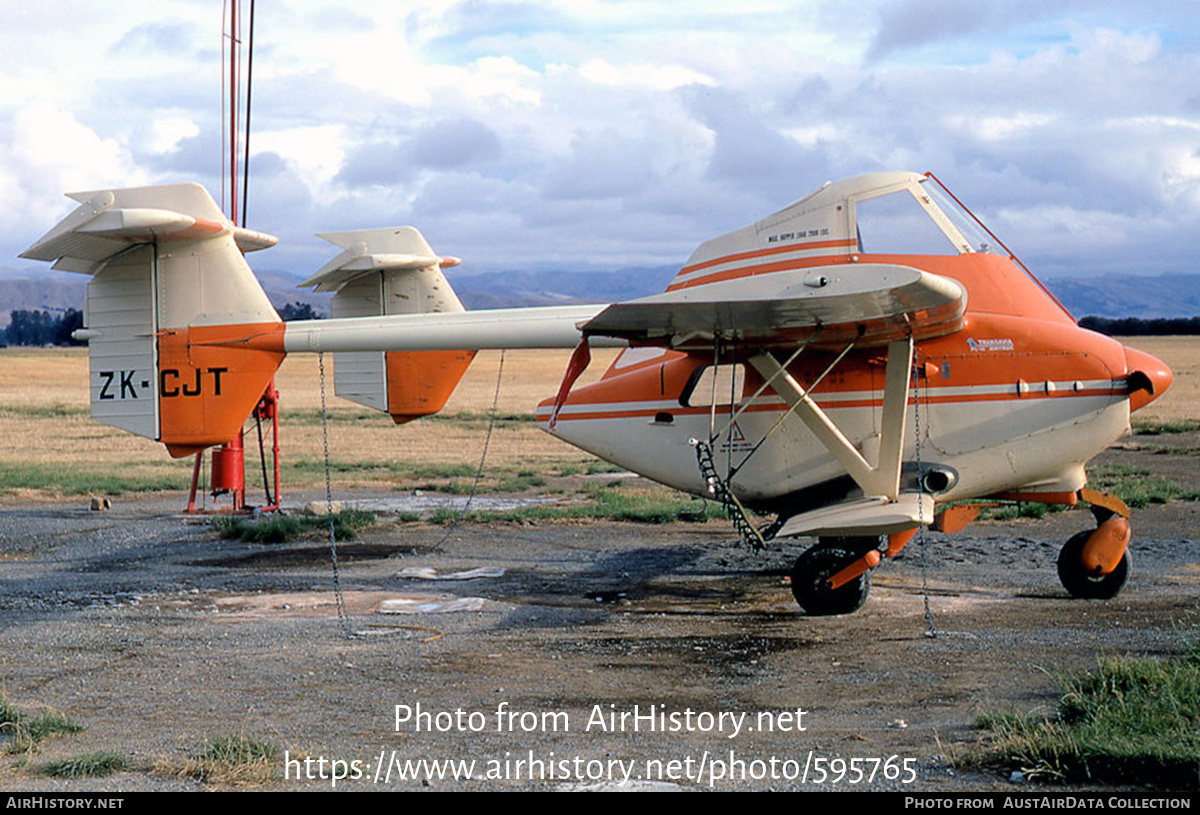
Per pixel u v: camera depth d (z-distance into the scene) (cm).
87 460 2653
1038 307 997
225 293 1109
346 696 662
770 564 1170
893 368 929
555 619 904
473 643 813
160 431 1113
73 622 905
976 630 812
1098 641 752
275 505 1697
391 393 1464
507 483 2098
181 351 1111
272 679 706
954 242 999
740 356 1000
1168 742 485
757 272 1027
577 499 1836
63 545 1366
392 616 920
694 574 1119
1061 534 1320
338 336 1094
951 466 974
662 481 1097
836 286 784
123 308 1123
